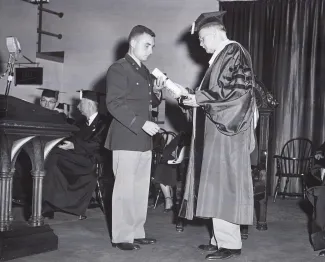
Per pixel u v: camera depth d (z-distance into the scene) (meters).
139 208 3.64
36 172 3.36
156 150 5.78
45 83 8.29
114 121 3.49
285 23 7.26
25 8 8.00
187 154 4.59
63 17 8.55
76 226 4.34
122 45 8.23
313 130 7.16
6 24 8.09
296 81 7.23
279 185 6.73
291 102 7.24
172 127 7.52
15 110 3.15
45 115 3.32
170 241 3.79
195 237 3.96
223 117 3.15
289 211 5.62
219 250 3.29
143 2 8.02
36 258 3.14
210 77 3.27
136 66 3.48
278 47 7.29
